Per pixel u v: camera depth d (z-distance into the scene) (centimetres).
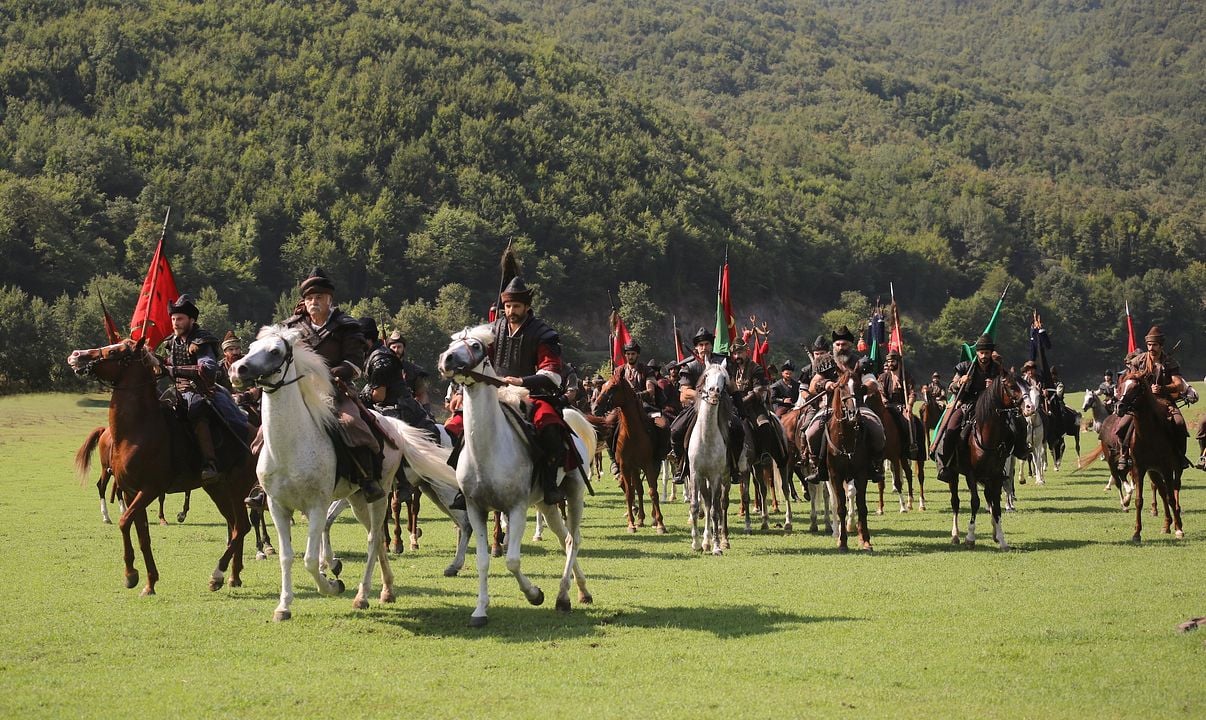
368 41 19338
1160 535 1838
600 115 19488
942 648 1023
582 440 1277
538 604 1206
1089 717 821
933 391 3438
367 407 1387
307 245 13300
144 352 1315
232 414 1370
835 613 1188
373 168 15600
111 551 1742
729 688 900
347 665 976
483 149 16362
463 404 1145
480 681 922
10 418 6334
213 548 1794
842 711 835
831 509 2139
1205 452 2275
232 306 12406
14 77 15700
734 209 17475
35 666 977
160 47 17812
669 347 13988
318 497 1170
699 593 1324
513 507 1157
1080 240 19300
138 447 1288
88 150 13825
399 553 1723
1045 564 1517
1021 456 1766
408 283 13762
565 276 13838
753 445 1894
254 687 906
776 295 16062
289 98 17138
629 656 1003
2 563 1606
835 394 1739
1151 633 1067
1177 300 17162
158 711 844
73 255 11094
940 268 17725
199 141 15475
